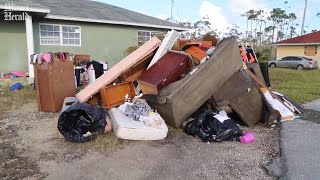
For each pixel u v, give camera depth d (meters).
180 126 5.36
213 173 3.70
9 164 3.87
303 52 27.34
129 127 4.61
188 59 5.99
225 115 5.43
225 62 5.66
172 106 5.11
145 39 15.67
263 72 7.88
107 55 13.98
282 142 4.77
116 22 13.65
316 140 4.83
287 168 3.79
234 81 5.72
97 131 4.70
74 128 4.64
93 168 3.78
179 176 3.61
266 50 26.62
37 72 6.59
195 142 4.78
